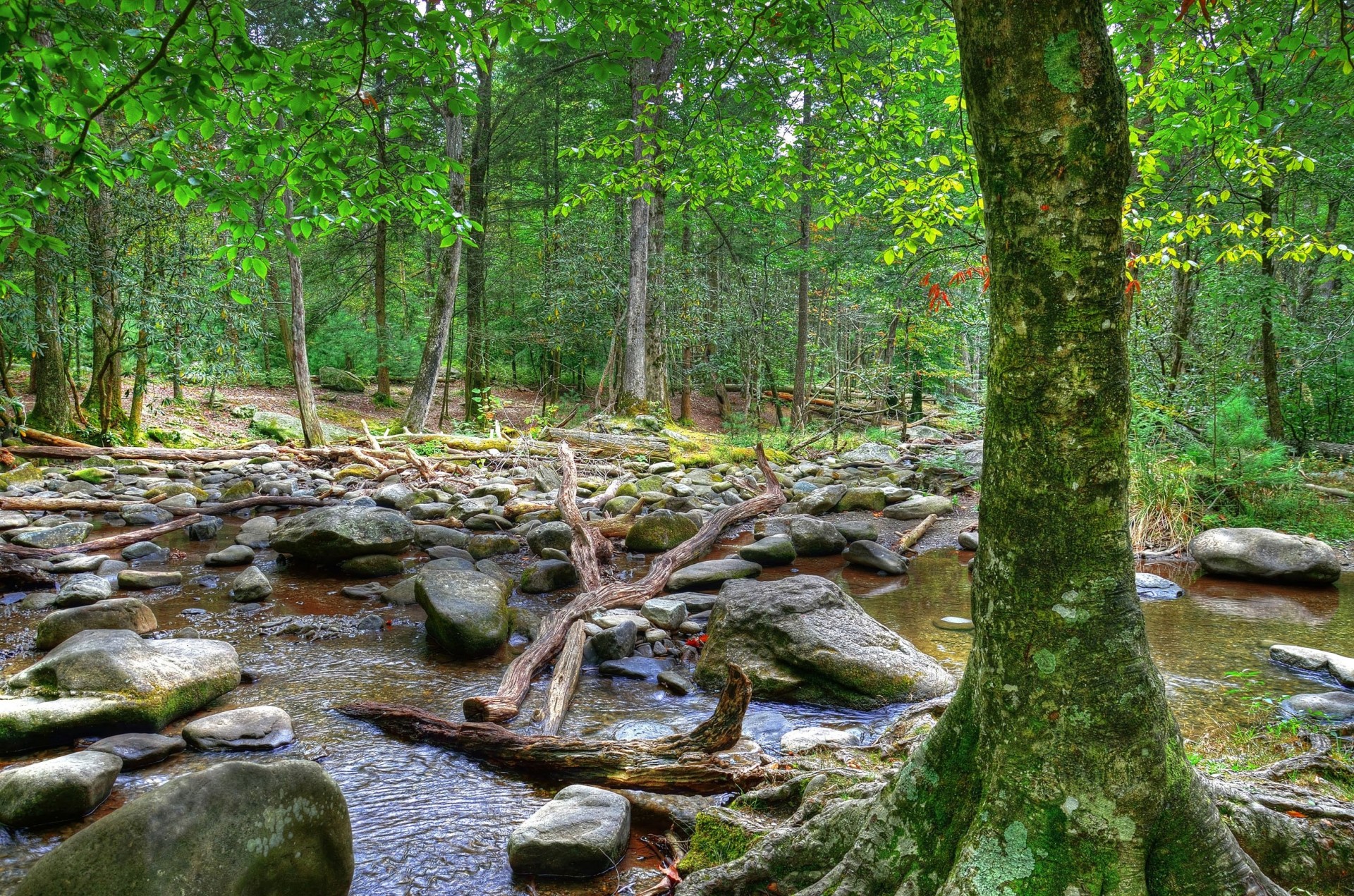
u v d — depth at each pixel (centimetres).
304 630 579
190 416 1669
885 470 1326
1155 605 634
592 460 1396
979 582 209
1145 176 590
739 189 728
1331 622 585
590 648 536
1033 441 190
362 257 2394
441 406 2353
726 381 2839
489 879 285
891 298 1736
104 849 208
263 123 670
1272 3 575
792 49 584
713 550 869
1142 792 190
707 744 354
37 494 963
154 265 1259
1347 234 1266
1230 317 1061
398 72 443
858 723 427
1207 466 885
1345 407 1248
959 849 204
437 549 796
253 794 235
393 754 387
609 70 480
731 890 245
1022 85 175
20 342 1171
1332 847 230
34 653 502
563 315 1966
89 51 354
